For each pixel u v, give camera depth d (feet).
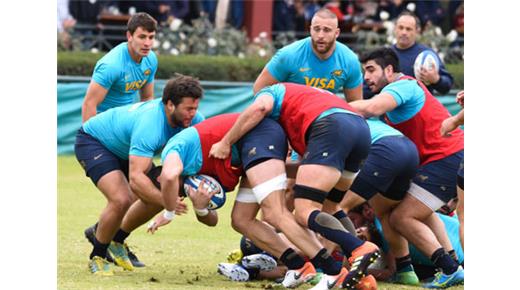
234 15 220.64
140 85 98.17
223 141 74.43
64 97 171.53
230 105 173.06
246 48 204.03
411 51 109.09
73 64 184.96
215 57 192.13
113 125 81.51
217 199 75.41
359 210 84.38
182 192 77.87
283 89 75.51
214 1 217.56
